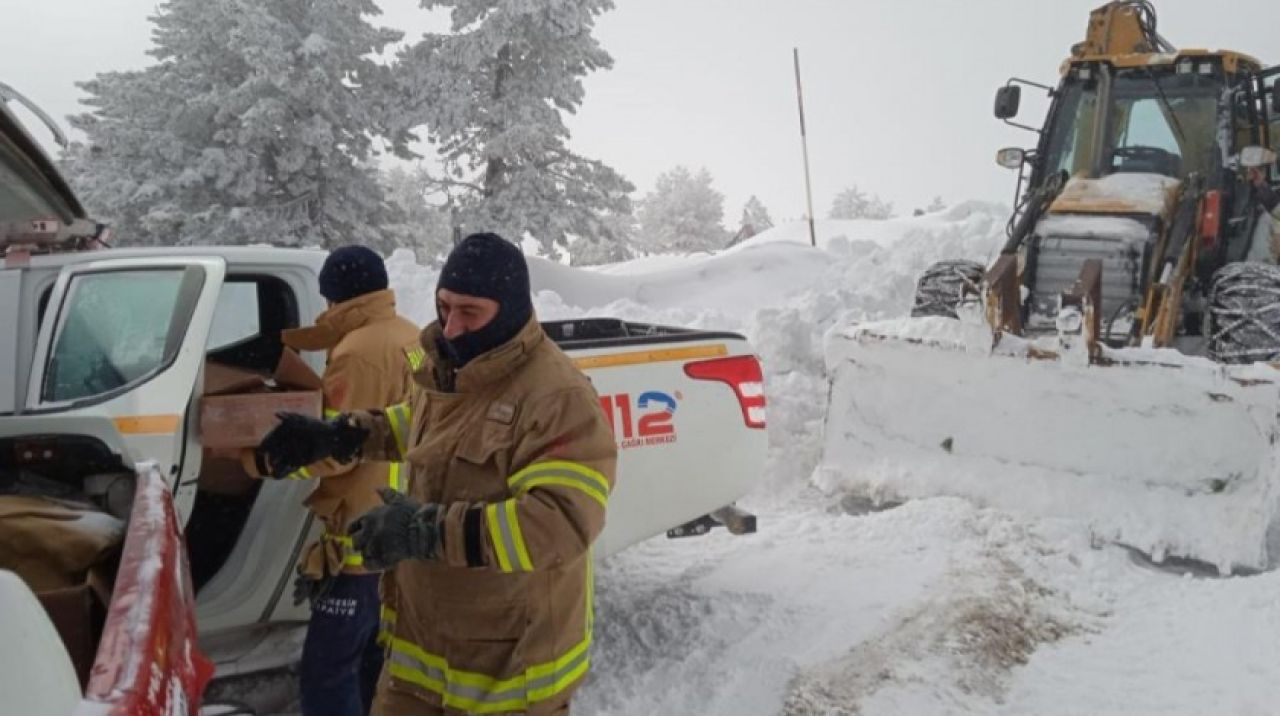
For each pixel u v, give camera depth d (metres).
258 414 3.17
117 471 2.60
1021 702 3.82
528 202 23.75
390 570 2.42
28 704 1.22
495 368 2.15
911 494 6.08
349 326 3.17
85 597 1.96
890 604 4.58
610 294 13.62
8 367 3.84
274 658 3.57
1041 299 6.86
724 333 4.50
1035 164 7.91
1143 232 6.59
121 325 3.53
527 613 2.17
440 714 2.29
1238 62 7.33
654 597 4.74
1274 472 4.95
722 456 4.34
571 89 24.52
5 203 2.48
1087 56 7.79
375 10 24.27
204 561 3.69
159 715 1.46
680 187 56.72
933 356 6.10
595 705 3.72
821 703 3.70
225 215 22.05
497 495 2.15
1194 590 4.79
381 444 2.62
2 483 2.49
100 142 22.83
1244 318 6.15
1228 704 3.69
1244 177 7.32
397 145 24.53
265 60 21.55
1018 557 5.12
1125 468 5.50
